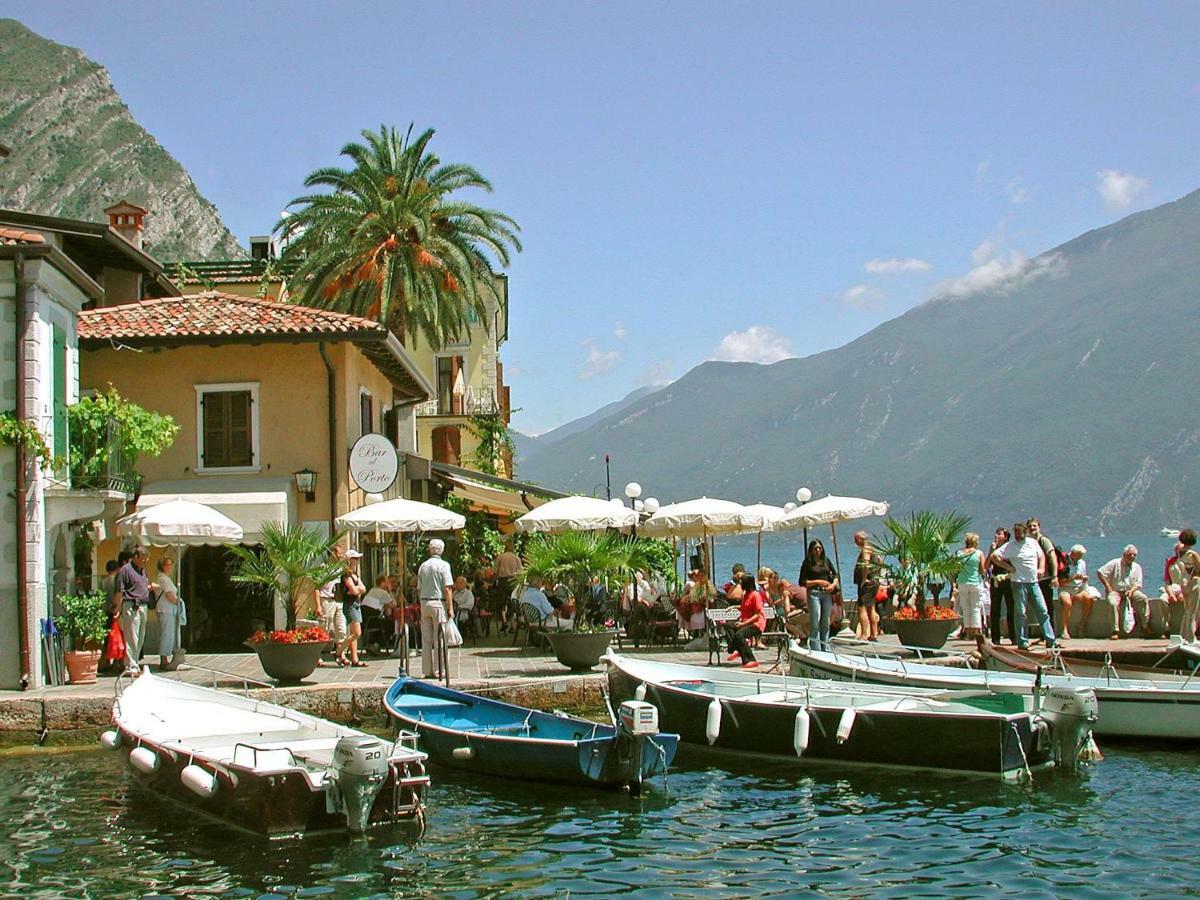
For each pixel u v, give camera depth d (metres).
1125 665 19.20
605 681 18.80
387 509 23.52
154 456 23.97
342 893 10.96
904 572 23.38
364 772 12.28
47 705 17.16
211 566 25.86
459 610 27.23
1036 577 21.66
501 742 14.55
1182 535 23.22
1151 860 11.73
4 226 25.66
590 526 24.23
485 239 41.66
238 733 14.14
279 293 43.38
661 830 12.96
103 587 21.42
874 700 16.80
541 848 12.30
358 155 40.59
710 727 16.20
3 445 18.55
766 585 26.66
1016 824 13.04
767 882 11.23
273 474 26.02
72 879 11.41
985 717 14.85
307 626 19.52
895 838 12.59
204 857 11.99
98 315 26.56
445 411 50.41
